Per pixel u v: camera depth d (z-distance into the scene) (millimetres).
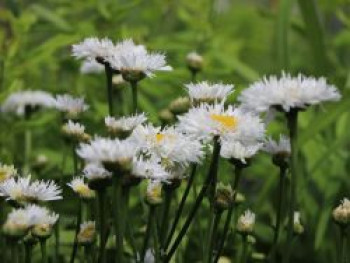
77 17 2475
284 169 1458
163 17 2693
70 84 2385
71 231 1733
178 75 2008
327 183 1984
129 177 1331
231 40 2801
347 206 1457
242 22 3094
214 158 1391
